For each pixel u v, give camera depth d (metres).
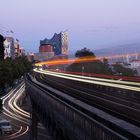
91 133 18.41
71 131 23.77
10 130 86.44
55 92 42.81
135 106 34.22
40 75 147.75
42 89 47.62
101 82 63.25
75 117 22.27
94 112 21.39
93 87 66.31
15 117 116.00
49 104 35.84
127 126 16.47
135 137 14.58
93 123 18.05
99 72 130.00
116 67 119.25
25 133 89.19
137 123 24.14
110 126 17.64
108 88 55.53
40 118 48.47
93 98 42.19
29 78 106.81
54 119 32.19
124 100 40.28
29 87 75.94
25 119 111.75
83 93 50.56
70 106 24.17
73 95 43.62
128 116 27.58
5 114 122.38
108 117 19.23
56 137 31.94
